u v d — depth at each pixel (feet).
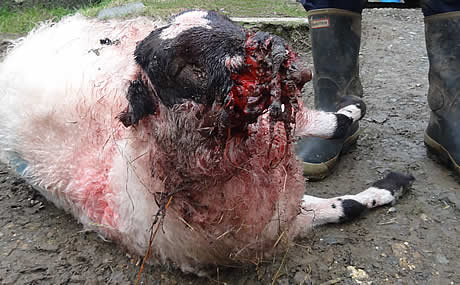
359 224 6.78
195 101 4.36
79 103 6.03
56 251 6.41
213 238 5.16
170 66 4.33
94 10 18.11
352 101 7.99
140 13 15.98
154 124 4.67
